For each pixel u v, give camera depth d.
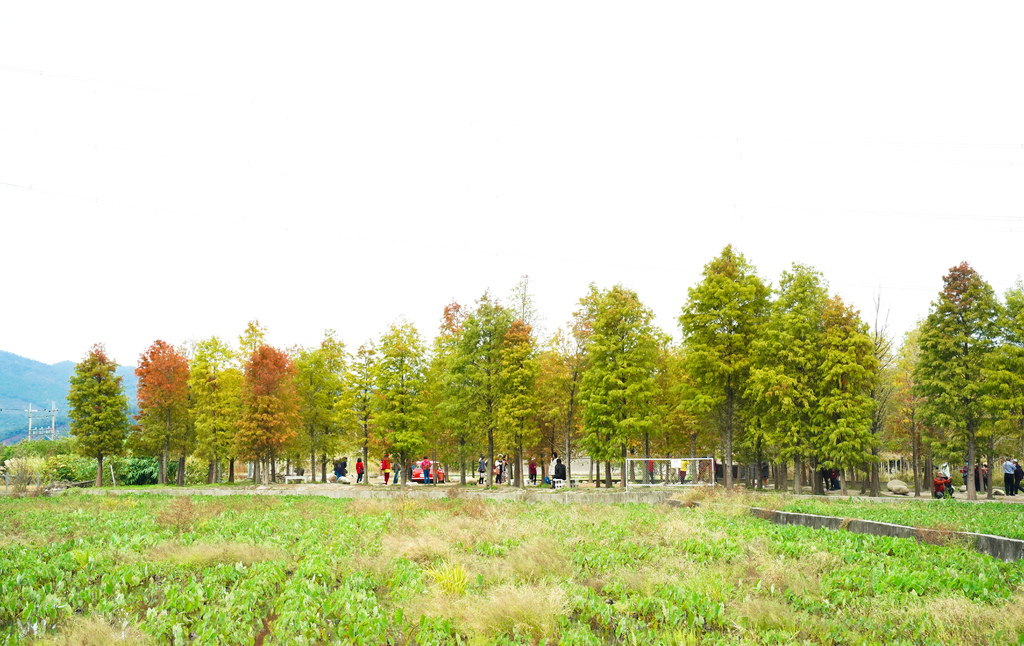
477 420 38.16
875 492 32.41
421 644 8.29
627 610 9.44
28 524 20.17
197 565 12.83
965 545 13.40
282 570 11.78
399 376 39.16
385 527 18.03
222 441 42.50
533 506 24.77
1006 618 8.33
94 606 10.24
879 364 32.31
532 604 9.05
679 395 39.06
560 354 39.28
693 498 25.58
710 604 9.27
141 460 52.06
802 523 18.91
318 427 44.44
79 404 44.56
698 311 35.75
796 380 32.25
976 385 29.97
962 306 31.09
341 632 8.62
